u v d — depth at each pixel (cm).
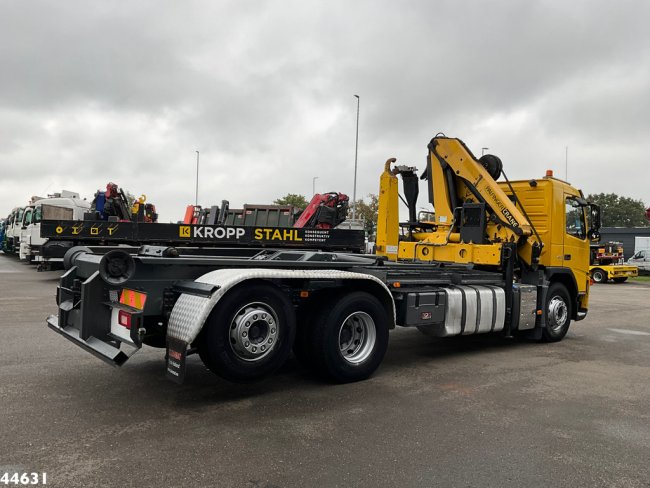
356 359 557
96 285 491
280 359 489
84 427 404
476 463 353
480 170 828
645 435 413
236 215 2081
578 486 323
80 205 2306
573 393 531
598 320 1136
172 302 482
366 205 4938
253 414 445
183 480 319
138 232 1545
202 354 457
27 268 2283
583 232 903
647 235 4666
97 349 464
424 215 940
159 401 473
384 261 718
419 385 550
